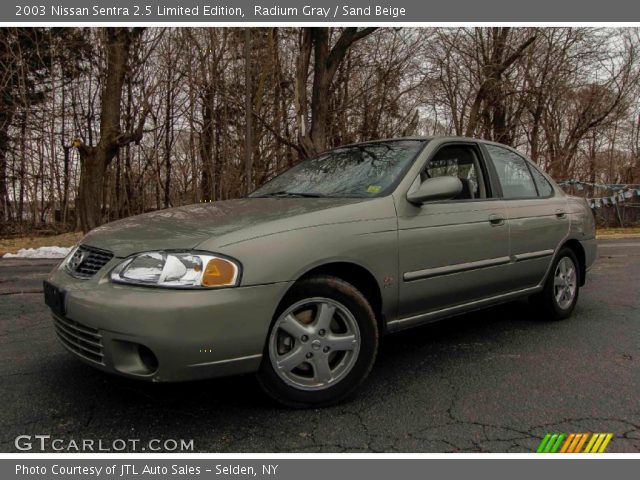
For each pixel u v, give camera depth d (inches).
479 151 161.0
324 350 111.3
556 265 180.4
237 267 98.7
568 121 952.3
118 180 885.2
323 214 114.3
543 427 104.0
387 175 136.5
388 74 802.8
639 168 984.3
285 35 727.1
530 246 164.7
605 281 269.7
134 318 93.6
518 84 868.0
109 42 629.6
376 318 124.4
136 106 751.1
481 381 128.3
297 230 108.1
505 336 167.0
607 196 685.3
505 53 823.7
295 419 107.1
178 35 737.0
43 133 741.9
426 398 118.0
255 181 746.2
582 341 161.0
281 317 105.7
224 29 700.7
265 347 104.6
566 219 182.7
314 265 107.8
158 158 880.9
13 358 144.7
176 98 837.2
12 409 111.6
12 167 745.6
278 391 108.0
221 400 116.1
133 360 97.0
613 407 112.8
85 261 111.1
